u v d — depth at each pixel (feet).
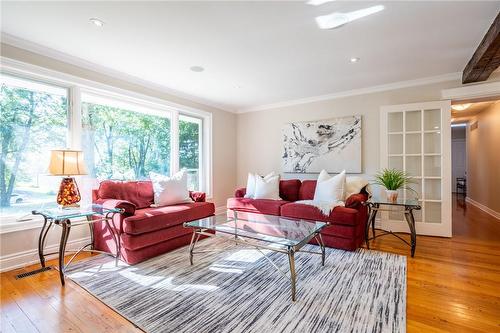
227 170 17.20
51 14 6.65
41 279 7.29
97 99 10.73
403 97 12.19
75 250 9.36
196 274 7.59
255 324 5.22
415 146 12.00
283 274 7.00
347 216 9.43
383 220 12.40
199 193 12.01
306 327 5.12
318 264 8.28
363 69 10.52
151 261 8.59
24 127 8.61
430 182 11.78
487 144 16.70
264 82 12.12
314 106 14.66
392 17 6.81
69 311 5.74
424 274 7.53
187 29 7.40
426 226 11.61
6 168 8.26
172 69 10.46
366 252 9.38
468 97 10.91
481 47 8.07
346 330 5.02
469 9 6.42
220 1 6.09
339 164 13.76
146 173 12.76
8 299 6.23
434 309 5.76
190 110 14.56
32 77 8.63
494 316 5.49
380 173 12.49
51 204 9.23
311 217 10.19
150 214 8.82
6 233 7.94
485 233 11.86
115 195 10.03
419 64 10.01
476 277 7.33
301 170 14.97
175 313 5.62
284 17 6.81
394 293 6.41
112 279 7.26
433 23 7.09
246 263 8.43
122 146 11.71
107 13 6.61
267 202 11.85
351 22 7.04
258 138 16.93
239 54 9.06
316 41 8.13
